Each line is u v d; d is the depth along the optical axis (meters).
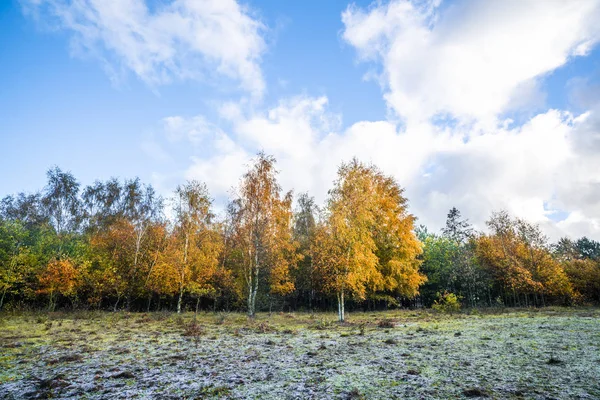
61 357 8.65
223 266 33.44
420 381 5.95
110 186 39.97
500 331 12.80
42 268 28.72
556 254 42.50
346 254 21.25
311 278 32.25
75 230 37.09
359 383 5.92
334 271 21.31
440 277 41.12
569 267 37.78
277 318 23.48
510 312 24.88
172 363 7.99
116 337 12.84
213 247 32.53
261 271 27.08
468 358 7.88
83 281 29.06
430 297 42.75
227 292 32.94
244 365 7.70
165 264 29.33
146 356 8.94
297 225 40.94
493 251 38.59
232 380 6.34
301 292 37.56
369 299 35.56
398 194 33.31
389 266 30.28
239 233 26.42
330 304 39.25
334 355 8.81
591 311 23.69
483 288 38.41
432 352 8.84
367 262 21.20
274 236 25.70
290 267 34.53
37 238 33.41
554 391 5.12
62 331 14.62
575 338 10.32
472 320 18.44
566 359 7.36
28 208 38.00
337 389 5.58
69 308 27.95
